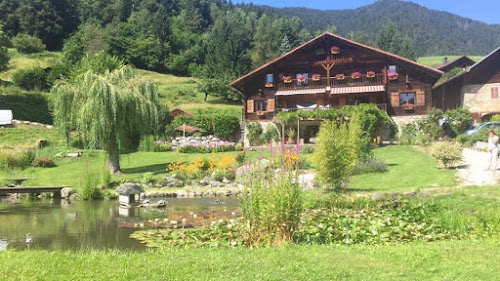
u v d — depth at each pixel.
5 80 69.50
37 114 53.66
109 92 23.59
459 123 35.75
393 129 37.75
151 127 25.33
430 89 38.47
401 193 14.12
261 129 40.53
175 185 22.25
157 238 9.77
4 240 9.84
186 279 5.45
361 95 40.81
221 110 64.69
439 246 7.55
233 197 19.34
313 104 42.38
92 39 101.00
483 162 21.50
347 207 13.12
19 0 106.81
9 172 27.72
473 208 10.95
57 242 9.56
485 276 5.66
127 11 122.31
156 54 102.06
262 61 98.88
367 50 39.81
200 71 95.12
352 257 6.62
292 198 8.22
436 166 21.61
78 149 35.56
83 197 18.44
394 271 5.86
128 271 5.79
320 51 40.88
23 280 5.33
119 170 25.11
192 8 135.88
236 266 6.08
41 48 96.31
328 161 15.55
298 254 6.85
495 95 40.78
